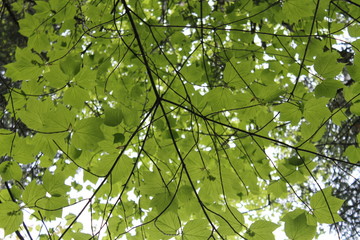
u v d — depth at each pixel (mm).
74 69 1517
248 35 2439
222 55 2508
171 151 2338
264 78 2199
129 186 2715
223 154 2572
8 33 4953
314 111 1652
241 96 1748
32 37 2127
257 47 2430
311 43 2137
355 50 1584
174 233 1530
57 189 1542
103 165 1640
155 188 1649
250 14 2443
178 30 2590
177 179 2223
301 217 1423
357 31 1922
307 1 1797
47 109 1434
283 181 2051
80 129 1384
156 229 1538
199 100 2229
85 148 1431
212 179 1819
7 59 4941
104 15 2564
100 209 3201
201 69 2676
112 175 1672
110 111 1460
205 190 1853
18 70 1610
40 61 1622
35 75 1660
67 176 2438
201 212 2113
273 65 2199
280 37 2453
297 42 2598
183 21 2582
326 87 1604
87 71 1535
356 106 1664
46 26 2406
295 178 2023
